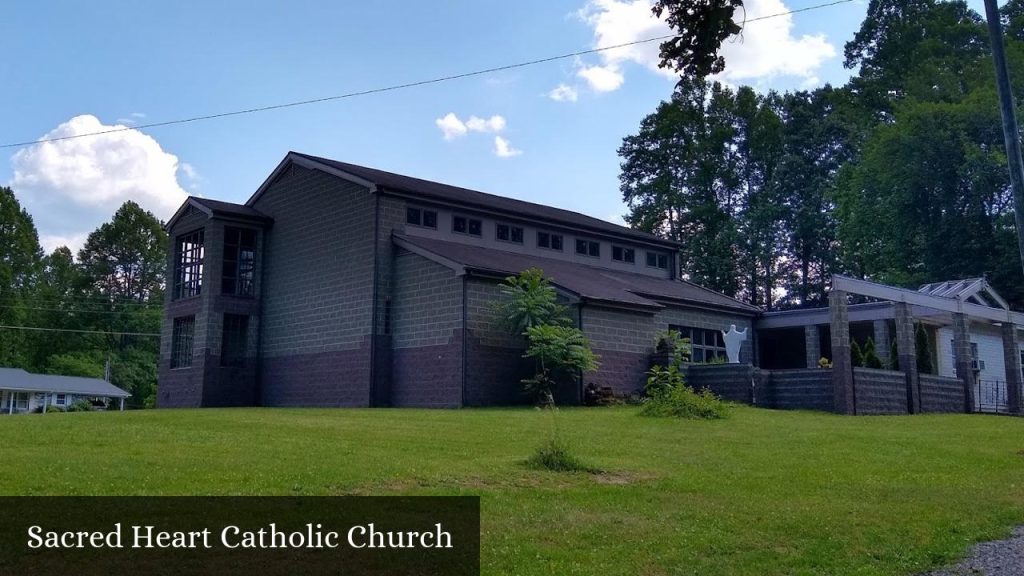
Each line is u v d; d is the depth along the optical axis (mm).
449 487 10781
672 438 16609
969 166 42562
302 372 30703
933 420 22391
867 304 32312
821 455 14922
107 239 72438
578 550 8438
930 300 27562
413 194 29547
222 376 31672
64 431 14500
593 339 26781
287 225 32469
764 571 8070
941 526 9797
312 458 12281
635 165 59938
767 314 35250
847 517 10086
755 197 57156
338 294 29750
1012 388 29484
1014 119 12734
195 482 10203
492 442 14984
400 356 27844
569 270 31359
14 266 66188
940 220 45031
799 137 57094
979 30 56969
